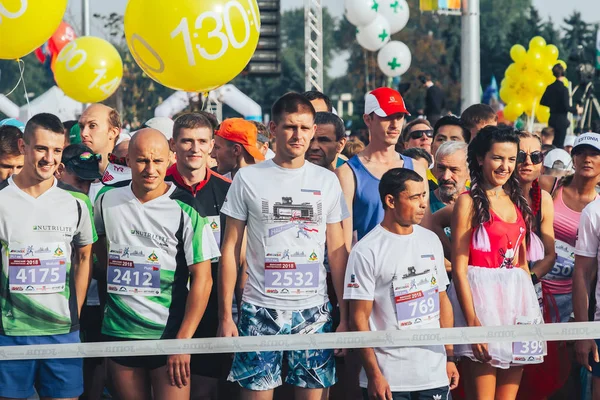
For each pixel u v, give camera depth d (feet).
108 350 31.01
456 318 33.50
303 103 31.24
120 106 172.86
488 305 32.24
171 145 38.17
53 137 30.66
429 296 31.14
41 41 43.50
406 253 30.89
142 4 39.40
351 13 104.42
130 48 40.91
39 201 31.07
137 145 30.81
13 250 30.78
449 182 37.55
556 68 95.86
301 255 31.14
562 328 31.78
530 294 32.76
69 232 31.32
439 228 35.63
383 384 30.35
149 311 31.42
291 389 36.14
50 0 42.34
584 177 37.27
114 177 38.17
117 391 32.09
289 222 31.19
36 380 31.76
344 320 32.09
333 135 38.63
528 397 35.04
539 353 32.14
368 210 35.99
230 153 39.50
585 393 38.09
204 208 35.50
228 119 40.11
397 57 115.75
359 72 252.62
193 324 31.42
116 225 31.53
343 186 35.99
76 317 31.83
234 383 36.29
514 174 33.24
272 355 31.14
